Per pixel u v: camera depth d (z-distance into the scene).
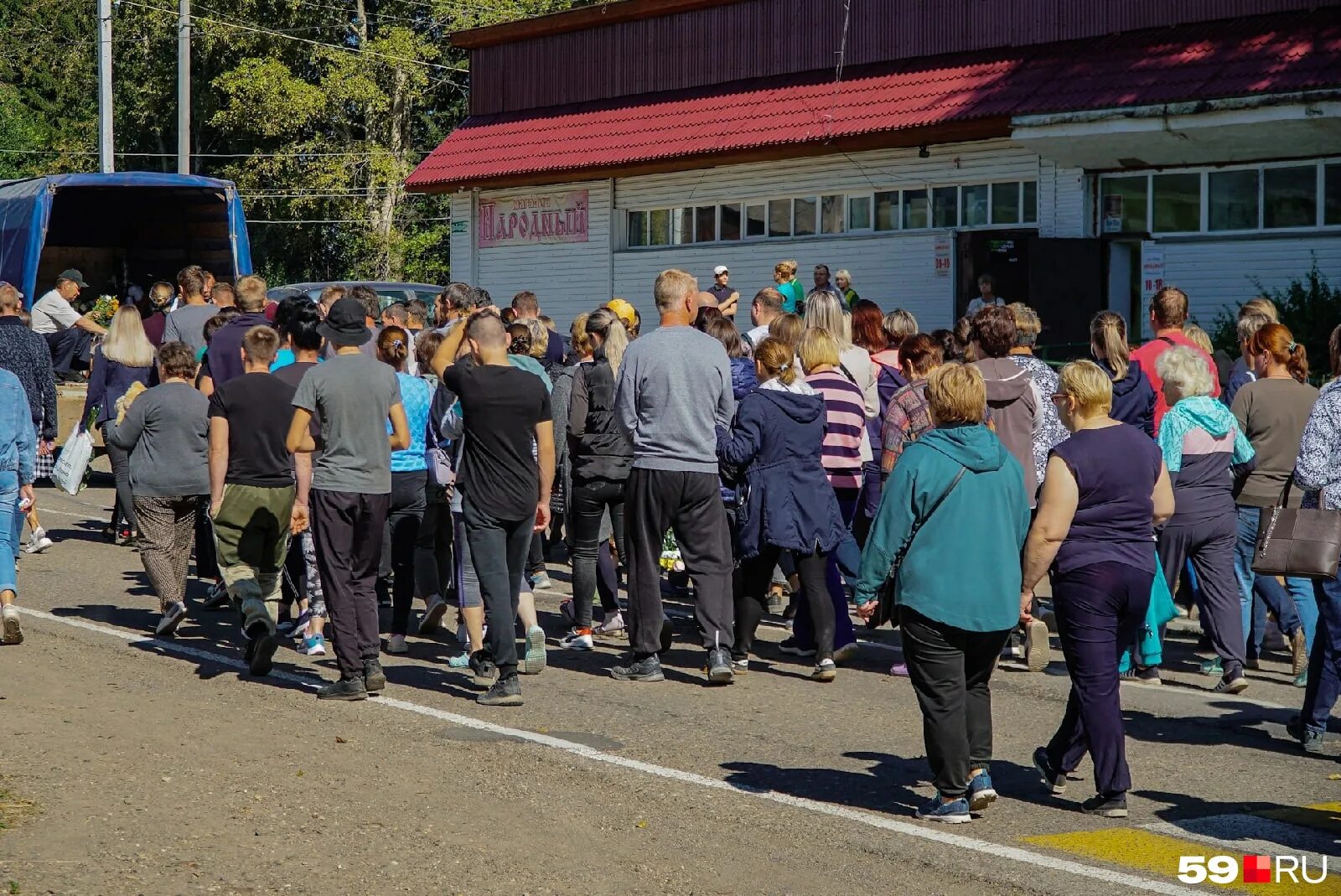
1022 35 20.17
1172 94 17.28
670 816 6.42
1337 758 7.63
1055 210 19.55
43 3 58.34
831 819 6.43
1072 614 6.46
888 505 6.19
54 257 23.19
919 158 21.08
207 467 9.90
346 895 5.31
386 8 50.53
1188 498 8.85
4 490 9.34
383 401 8.42
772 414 9.11
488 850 5.87
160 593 9.88
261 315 10.94
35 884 5.22
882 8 21.83
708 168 23.91
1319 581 7.55
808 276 22.62
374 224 47.28
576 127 25.91
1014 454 8.99
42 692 8.22
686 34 24.69
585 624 10.05
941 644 6.25
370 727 7.77
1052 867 5.85
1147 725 8.27
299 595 9.95
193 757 7.04
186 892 5.25
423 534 10.09
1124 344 9.24
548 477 8.48
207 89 50.28
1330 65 16.45
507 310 11.74
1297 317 16.78
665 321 9.07
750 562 9.34
